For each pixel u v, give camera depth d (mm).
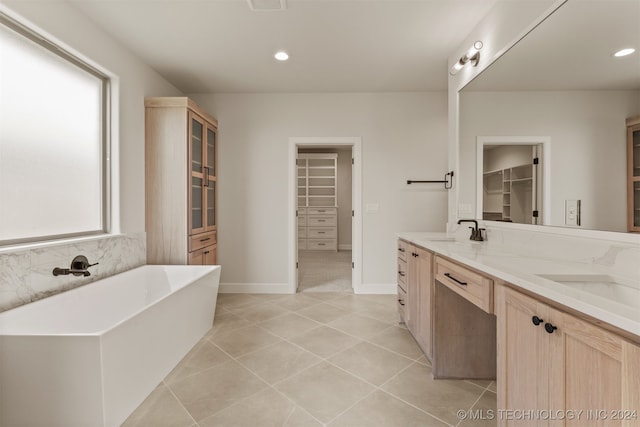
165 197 2896
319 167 7309
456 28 2309
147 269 2693
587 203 1314
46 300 1775
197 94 3719
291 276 3771
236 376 1903
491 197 2100
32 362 1337
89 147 2326
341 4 2027
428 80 3322
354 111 3705
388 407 1614
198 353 2203
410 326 2430
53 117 2039
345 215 7496
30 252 1757
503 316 1144
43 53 1960
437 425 1481
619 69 1178
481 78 2211
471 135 2357
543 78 1588
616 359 673
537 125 1649
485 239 2168
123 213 2557
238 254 3783
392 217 3723
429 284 1983
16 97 1804
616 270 1164
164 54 2715
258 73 3141
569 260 1395
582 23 1375
